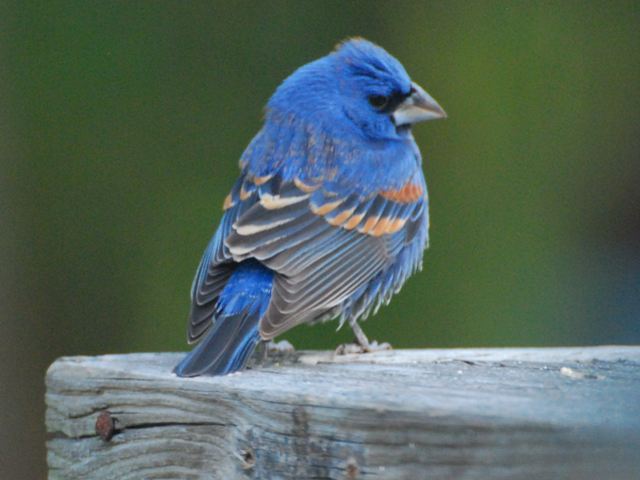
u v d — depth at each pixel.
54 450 6.74
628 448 4.64
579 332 13.79
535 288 13.58
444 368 6.77
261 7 14.92
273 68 14.92
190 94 14.77
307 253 8.29
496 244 13.64
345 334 12.84
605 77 14.56
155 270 14.32
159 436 6.22
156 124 14.66
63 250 14.42
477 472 4.86
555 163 14.19
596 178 14.44
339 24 15.00
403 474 5.01
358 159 8.95
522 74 14.41
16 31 14.52
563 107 14.39
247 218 8.25
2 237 14.39
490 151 14.03
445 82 14.44
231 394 5.80
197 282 8.10
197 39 14.82
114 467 6.44
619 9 14.66
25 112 14.48
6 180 14.39
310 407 5.34
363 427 5.12
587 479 4.69
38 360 14.41
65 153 14.49
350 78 9.27
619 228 14.52
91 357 7.01
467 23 14.60
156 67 14.73
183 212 14.45
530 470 4.77
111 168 14.52
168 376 6.29
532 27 14.55
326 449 5.27
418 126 14.03
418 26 14.75
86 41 14.62
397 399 5.18
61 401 6.68
